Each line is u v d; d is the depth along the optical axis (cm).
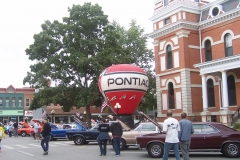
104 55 3547
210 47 3219
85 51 3572
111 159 1359
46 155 1554
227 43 3027
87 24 3619
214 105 3145
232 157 1352
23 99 6359
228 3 3058
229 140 1350
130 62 3853
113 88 2638
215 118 3050
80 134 2216
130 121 2670
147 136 1429
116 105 2625
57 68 3600
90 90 3481
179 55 3262
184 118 1102
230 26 2975
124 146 1773
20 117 6303
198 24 3303
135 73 2662
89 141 2295
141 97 2730
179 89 3269
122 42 5050
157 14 3612
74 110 6034
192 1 3366
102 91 2789
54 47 3669
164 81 3503
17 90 6344
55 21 3831
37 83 3856
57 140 2844
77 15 3681
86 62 3356
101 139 1498
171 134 1026
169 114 1052
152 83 5122
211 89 3198
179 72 3275
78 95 3534
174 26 3297
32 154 1617
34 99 3816
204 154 1505
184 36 3238
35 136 2870
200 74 2994
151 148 1411
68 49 3494
